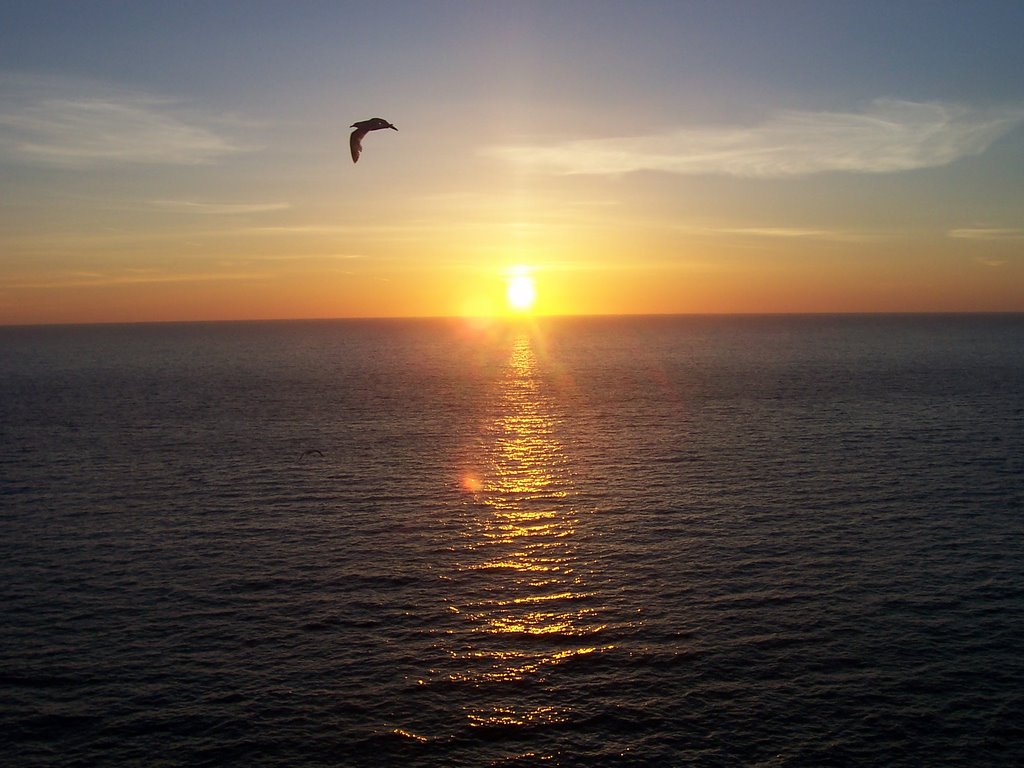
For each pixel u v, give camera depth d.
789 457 71.31
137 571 45.00
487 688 32.91
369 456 74.50
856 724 30.16
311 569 45.12
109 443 82.44
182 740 29.75
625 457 72.69
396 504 58.00
